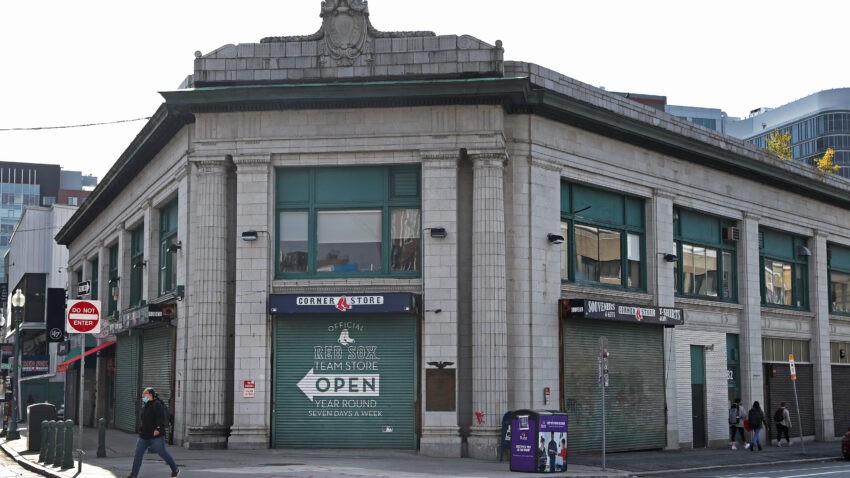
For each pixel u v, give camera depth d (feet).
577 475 71.41
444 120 87.10
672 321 102.83
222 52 89.30
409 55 88.17
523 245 88.89
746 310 121.29
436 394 83.97
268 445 85.25
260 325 86.28
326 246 89.10
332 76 88.22
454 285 85.15
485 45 87.86
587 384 94.07
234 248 89.61
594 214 100.12
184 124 94.63
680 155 109.91
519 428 72.74
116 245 143.74
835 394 141.59
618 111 102.01
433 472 69.15
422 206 87.04
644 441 101.40
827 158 212.84
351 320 86.38
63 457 72.69
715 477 77.10
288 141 88.12
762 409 121.70
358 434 85.35
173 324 96.17
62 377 188.75
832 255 145.28
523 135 90.17
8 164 545.85
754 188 124.88
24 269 220.23
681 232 113.09
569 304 90.43
